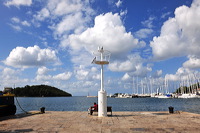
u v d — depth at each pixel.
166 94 146.38
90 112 13.99
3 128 8.86
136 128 8.78
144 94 186.88
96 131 8.13
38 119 11.81
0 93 14.16
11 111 14.64
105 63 13.48
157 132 7.90
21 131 8.17
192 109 43.59
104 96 13.21
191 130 8.28
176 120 11.24
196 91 127.81
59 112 16.17
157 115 13.76
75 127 9.04
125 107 53.22
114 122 10.52
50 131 8.15
